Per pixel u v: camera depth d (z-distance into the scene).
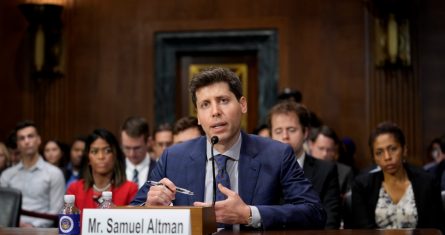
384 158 4.86
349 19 9.80
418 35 9.56
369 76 9.66
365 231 3.07
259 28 9.95
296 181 3.38
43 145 9.50
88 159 5.34
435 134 9.49
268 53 9.91
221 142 3.34
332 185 4.97
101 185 5.33
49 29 10.18
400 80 9.54
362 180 5.01
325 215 3.40
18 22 10.42
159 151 6.63
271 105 9.85
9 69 10.41
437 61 9.54
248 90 10.20
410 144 9.48
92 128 10.27
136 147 6.32
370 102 9.63
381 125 4.96
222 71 3.29
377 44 9.48
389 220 4.88
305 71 9.87
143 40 10.22
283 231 3.07
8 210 4.77
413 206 4.86
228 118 3.25
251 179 3.37
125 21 10.27
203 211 2.66
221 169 3.37
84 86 10.32
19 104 10.38
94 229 2.69
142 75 10.20
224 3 10.03
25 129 7.07
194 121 5.69
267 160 3.41
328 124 9.80
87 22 10.34
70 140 10.27
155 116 10.13
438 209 4.87
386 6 9.38
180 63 10.31
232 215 3.05
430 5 9.56
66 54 10.33
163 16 10.18
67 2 10.34
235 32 9.97
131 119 6.37
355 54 9.77
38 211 6.97
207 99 3.26
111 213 2.68
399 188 4.93
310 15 9.91
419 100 9.51
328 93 9.81
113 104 10.26
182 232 2.62
